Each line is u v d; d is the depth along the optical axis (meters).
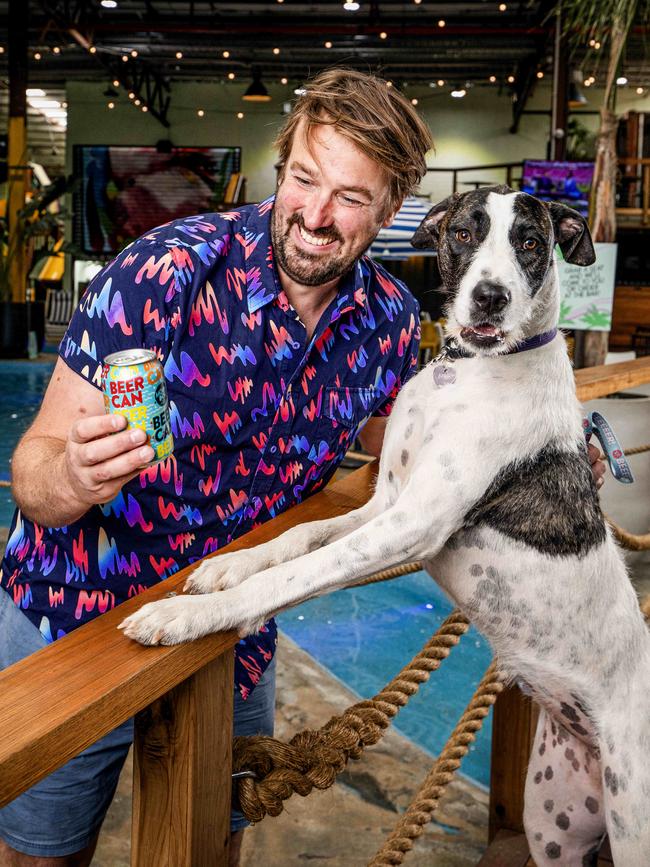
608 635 1.98
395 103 1.75
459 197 2.05
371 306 2.08
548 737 2.15
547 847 2.17
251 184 23.97
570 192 8.62
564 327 5.67
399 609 4.97
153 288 1.70
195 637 1.34
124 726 1.84
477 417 1.84
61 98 25.12
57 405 1.69
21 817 1.83
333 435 2.03
